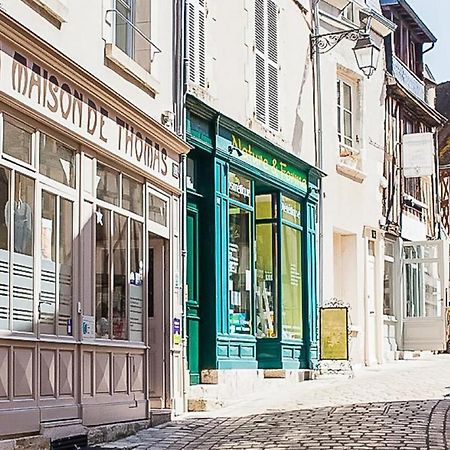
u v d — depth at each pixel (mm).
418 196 28266
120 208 11773
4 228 9039
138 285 12328
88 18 11148
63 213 10312
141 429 11758
